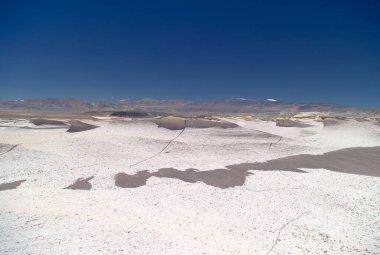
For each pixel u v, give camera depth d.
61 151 32.75
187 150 34.91
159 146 35.88
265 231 16.58
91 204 19.88
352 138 45.66
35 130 43.12
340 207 20.11
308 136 45.69
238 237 15.84
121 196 21.62
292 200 21.31
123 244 14.68
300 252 14.48
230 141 38.88
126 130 41.38
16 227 16.05
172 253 14.02
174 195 21.98
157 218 17.97
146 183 24.55
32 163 28.89
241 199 21.39
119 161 30.55
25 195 21.25
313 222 17.77
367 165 31.17
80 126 43.41
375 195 22.39
